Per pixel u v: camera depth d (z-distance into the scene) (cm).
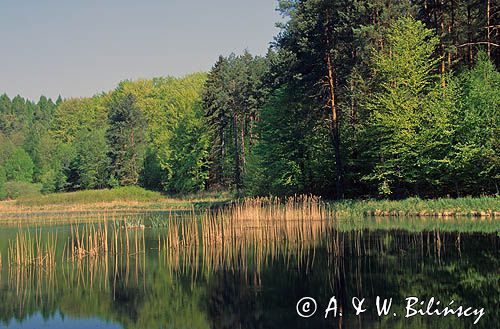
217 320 1573
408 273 2016
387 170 4316
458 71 4678
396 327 1419
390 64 4203
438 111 4069
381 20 4425
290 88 4788
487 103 3925
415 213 3922
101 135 10300
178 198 7662
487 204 3691
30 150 13338
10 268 2578
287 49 4541
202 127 8019
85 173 9825
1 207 7481
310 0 4312
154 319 1622
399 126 4103
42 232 4069
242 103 7488
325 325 1463
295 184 5019
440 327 1402
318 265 2269
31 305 1853
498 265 2078
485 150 3819
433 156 4141
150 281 2159
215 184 8125
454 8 4550
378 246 2650
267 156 5234
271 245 2919
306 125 4878
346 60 4447
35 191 10106
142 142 9769
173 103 10788
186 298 1858
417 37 4200
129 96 10000
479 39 4612
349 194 4850
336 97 4656
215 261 2531
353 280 1952
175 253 2847
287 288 1902
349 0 4181
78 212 6438
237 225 3853
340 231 3294
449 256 2294
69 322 1636
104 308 1778
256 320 1543
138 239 3525
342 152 4769
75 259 2786
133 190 8081
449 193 4322
